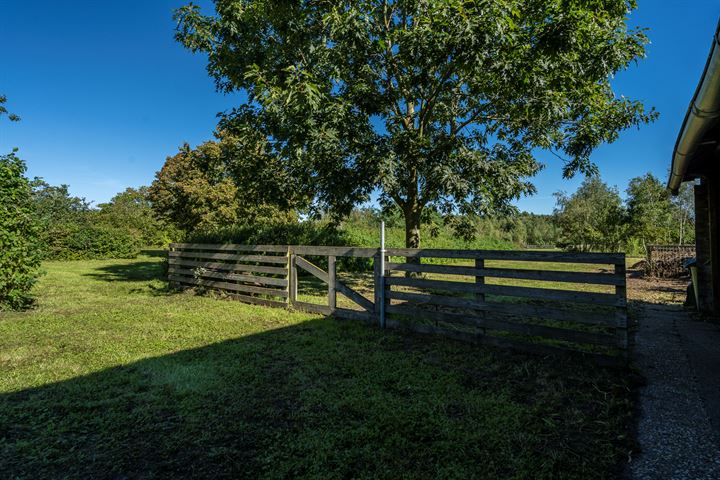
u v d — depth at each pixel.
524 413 2.84
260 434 2.57
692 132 3.90
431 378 3.54
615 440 2.47
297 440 2.48
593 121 9.20
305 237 15.16
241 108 9.13
